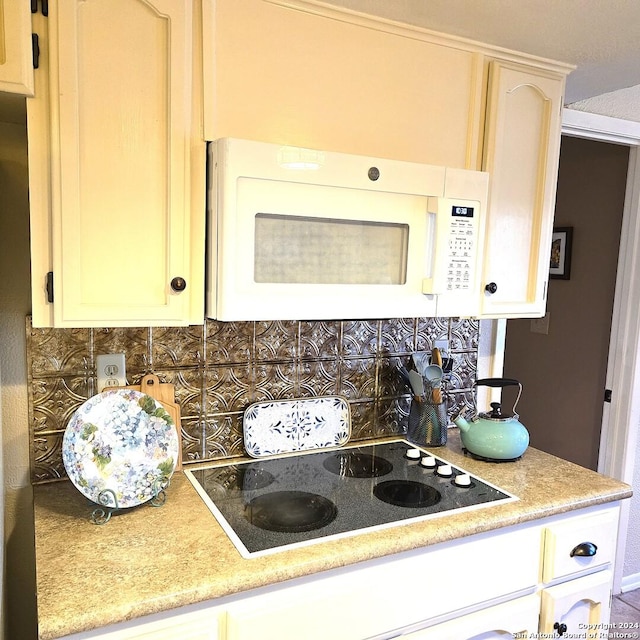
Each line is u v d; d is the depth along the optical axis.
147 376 1.49
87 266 1.17
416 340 1.91
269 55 1.29
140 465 1.36
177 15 1.18
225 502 1.36
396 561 1.22
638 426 2.51
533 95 1.64
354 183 1.32
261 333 1.64
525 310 1.70
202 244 1.27
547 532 1.42
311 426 1.74
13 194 1.39
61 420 1.44
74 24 1.10
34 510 1.29
